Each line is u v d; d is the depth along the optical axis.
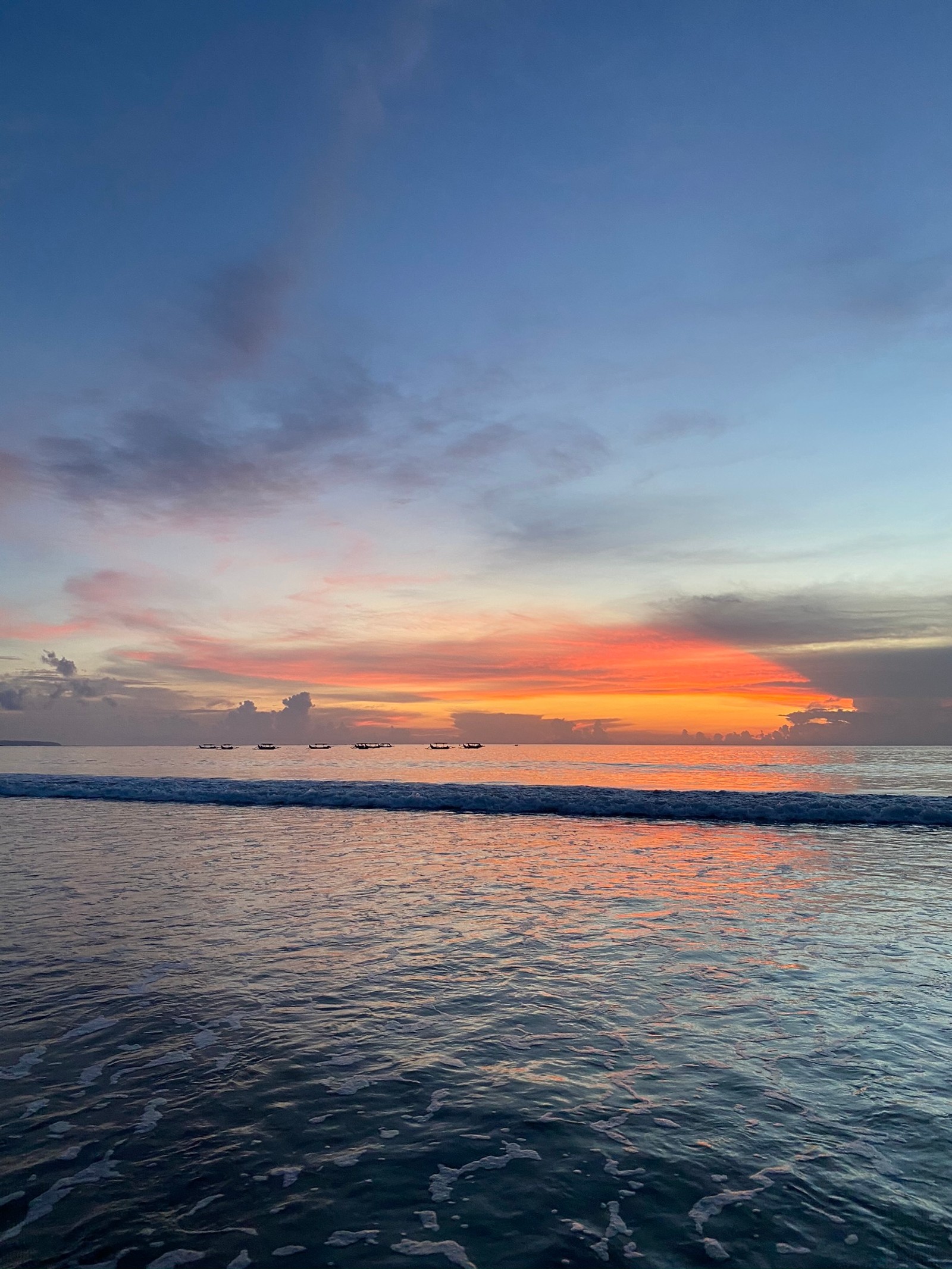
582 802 22.16
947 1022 6.09
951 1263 3.31
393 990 6.87
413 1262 3.36
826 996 6.68
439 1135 4.43
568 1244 3.47
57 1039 5.76
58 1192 3.86
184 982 7.05
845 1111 4.69
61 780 30.00
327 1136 4.41
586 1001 6.60
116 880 11.78
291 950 8.07
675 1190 3.89
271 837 16.77
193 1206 3.75
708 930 8.86
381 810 22.86
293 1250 3.44
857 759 91.75
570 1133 4.45
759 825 19.36
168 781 29.61
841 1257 3.36
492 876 12.15
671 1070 5.28
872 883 11.70
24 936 8.59
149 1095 4.90
